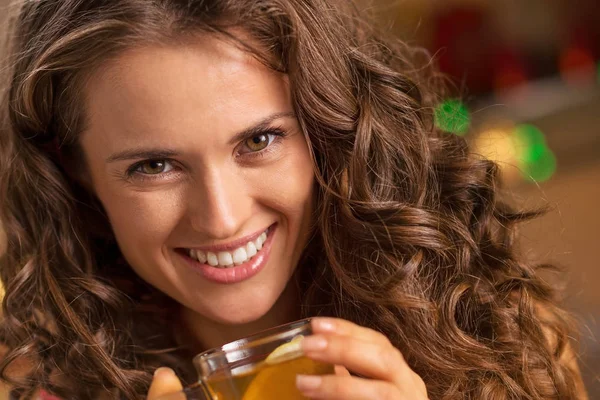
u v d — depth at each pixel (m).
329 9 1.42
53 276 1.45
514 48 3.11
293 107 1.26
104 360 1.41
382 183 1.43
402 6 2.95
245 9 1.20
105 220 1.48
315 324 1.01
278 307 1.49
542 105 3.02
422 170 1.46
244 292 1.32
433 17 3.02
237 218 1.22
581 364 1.93
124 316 1.47
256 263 1.30
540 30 3.17
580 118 3.01
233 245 1.26
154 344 1.52
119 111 1.19
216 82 1.16
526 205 1.67
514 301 1.51
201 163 1.20
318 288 1.46
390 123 1.45
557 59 3.17
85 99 1.23
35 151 1.41
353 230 1.39
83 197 1.46
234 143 1.20
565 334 1.59
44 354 1.45
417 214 1.41
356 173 1.39
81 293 1.45
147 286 1.52
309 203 1.33
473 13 3.05
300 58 1.24
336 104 1.34
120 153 1.21
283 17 1.23
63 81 1.27
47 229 1.45
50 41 1.28
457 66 3.07
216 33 1.16
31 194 1.44
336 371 1.03
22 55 1.35
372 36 1.62
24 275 1.46
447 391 1.37
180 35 1.16
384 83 1.46
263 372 0.99
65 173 1.43
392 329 1.39
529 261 1.62
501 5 3.09
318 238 1.42
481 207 1.54
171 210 1.25
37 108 1.33
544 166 2.91
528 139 2.93
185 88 1.16
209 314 1.34
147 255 1.31
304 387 0.96
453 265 1.44
